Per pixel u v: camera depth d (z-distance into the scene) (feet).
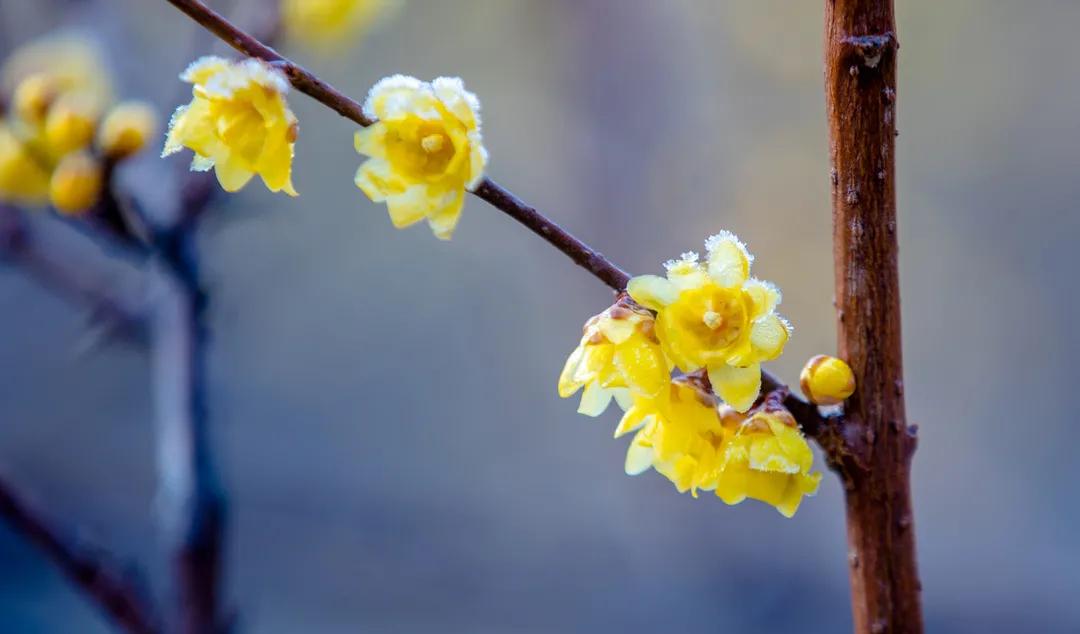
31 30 2.51
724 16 5.78
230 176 1.87
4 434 6.56
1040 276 7.65
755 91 6.01
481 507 6.89
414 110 1.86
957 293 7.74
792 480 1.93
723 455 1.92
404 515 6.86
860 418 1.95
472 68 6.13
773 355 1.89
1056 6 7.09
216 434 2.31
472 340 7.34
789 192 6.03
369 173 1.87
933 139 7.42
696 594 6.03
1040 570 6.96
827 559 6.09
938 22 7.20
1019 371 7.74
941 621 6.58
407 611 6.26
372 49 6.08
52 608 5.80
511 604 6.26
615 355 1.89
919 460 7.68
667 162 5.13
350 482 7.00
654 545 6.21
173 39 3.16
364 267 7.14
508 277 7.27
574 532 6.57
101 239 2.31
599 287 5.39
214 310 2.38
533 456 7.07
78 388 6.73
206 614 2.27
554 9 5.24
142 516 6.40
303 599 6.27
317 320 7.16
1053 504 7.52
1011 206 7.59
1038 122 7.34
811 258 6.06
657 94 5.12
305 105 6.05
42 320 6.75
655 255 5.05
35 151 2.22
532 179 6.08
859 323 1.95
